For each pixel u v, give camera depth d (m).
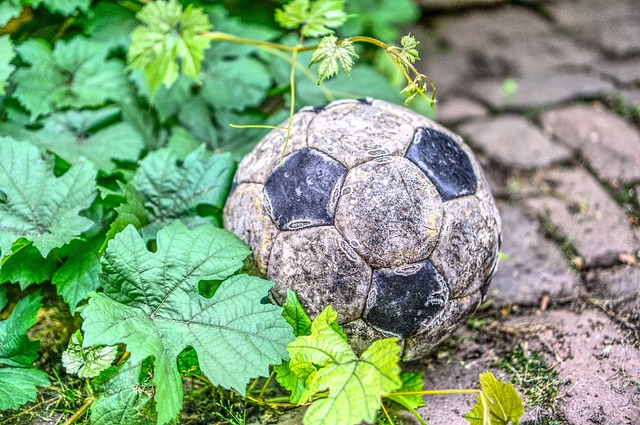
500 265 2.25
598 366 1.80
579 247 2.30
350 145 1.58
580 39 3.53
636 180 2.55
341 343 1.46
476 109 3.07
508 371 1.84
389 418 1.59
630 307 2.02
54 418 1.69
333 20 2.06
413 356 1.69
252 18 2.91
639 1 3.85
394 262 1.50
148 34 2.18
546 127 2.91
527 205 2.52
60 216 1.83
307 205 1.54
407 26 3.65
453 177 1.59
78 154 2.16
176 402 1.43
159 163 1.98
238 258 1.62
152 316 1.56
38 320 1.90
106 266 1.58
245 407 1.74
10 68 2.10
